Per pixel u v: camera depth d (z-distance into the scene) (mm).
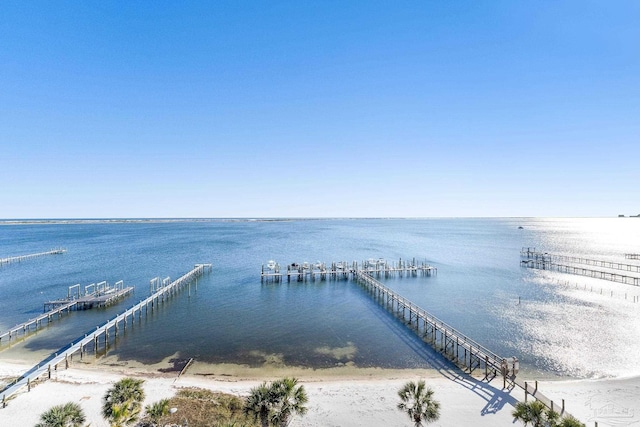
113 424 17219
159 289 52656
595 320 41031
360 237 165125
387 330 38156
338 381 27016
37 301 49344
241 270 72438
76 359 31031
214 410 21703
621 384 26406
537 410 17938
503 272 71438
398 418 21672
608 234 192375
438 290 56312
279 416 17906
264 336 36500
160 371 28766
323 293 54188
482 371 28781
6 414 21297
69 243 128500
